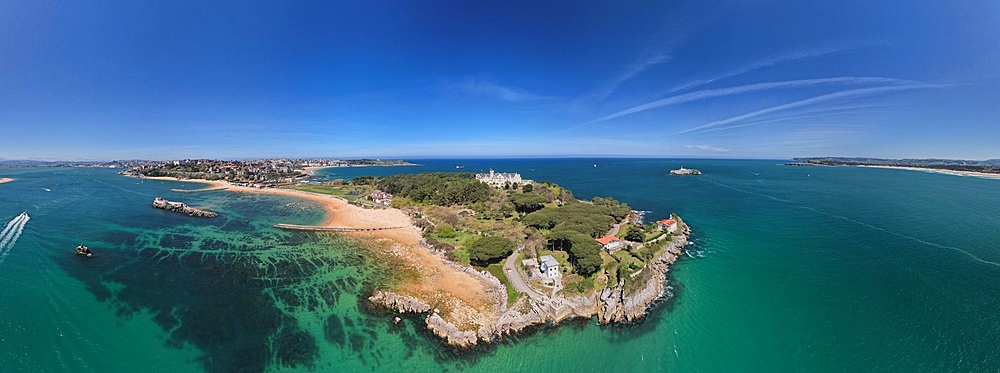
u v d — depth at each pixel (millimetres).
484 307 62031
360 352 51562
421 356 51156
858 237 104125
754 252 92188
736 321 60500
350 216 133625
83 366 46219
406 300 63188
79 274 71938
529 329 57406
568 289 64875
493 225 107875
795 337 55969
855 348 52969
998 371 47344
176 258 83625
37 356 47156
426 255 87375
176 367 47344
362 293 67438
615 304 61812
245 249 91500
